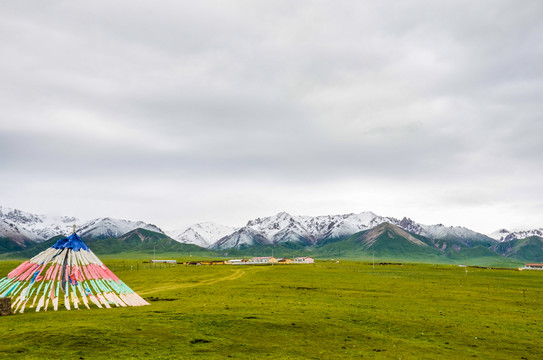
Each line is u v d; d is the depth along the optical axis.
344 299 83.06
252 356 38.62
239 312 59.50
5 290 76.25
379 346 44.34
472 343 47.16
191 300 76.62
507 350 44.62
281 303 72.50
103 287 78.88
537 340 49.44
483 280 153.50
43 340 41.09
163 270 195.62
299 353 40.25
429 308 73.19
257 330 48.59
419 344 45.81
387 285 120.81
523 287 128.00
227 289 100.31
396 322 57.25
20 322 52.12
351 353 41.06
